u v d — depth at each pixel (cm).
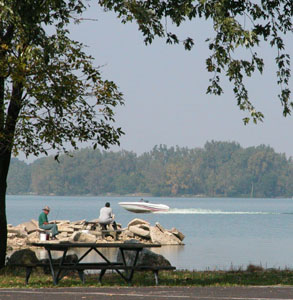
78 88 5156
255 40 4959
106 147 5441
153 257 5269
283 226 17188
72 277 4900
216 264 7212
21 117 4928
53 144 5341
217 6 4869
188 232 14062
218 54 5300
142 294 3619
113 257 7569
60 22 5175
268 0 5391
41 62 4959
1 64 4812
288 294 3606
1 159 5331
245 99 5334
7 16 4666
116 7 5056
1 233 5359
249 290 3812
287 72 5550
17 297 3497
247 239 11906
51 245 4306
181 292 3716
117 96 5331
